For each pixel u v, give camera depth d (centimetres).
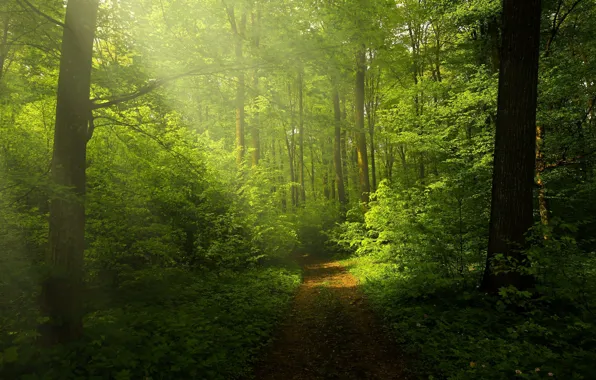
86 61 475
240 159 1555
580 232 1210
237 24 1091
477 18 1383
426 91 1565
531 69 671
